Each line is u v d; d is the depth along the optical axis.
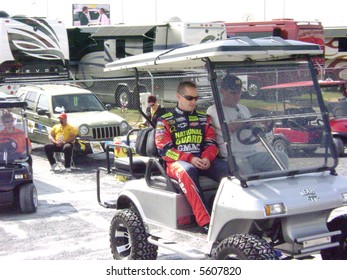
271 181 5.41
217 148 6.02
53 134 14.40
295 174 5.53
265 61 5.80
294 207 5.12
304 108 5.71
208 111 6.15
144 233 6.36
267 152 5.52
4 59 21.55
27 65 21.97
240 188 5.28
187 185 5.76
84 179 13.30
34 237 8.76
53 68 22.44
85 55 24.94
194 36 20.45
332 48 28.73
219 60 5.56
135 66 6.37
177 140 6.02
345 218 5.71
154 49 21.42
